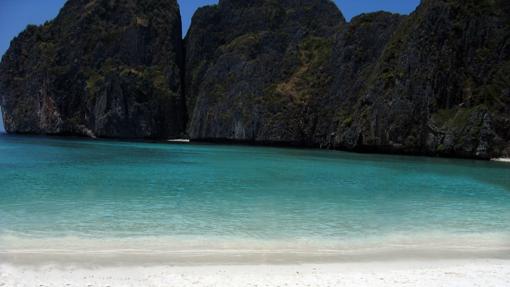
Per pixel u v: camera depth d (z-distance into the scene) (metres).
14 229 14.50
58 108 107.06
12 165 34.50
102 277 10.16
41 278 9.98
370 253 12.80
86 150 55.28
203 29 118.31
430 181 28.97
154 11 119.69
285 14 113.88
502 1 58.94
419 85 59.44
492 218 17.70
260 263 11.63
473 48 58.53
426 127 57.59
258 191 23.30
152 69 113.88
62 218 16.17
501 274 10.87
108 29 117.00
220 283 9.88
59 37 119.44
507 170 37.28
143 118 104.12
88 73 110.75
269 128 84.75
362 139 64.00
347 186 25.94
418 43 61.25
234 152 58.97
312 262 11.84
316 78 86.31
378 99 63.34
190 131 104.50
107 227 15.00
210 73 106.31
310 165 39.44
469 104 55.62
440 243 14.01
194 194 22.05
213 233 14.55
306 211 18.41
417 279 10.38
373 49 78.88
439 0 61.59
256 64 95.75
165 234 14.27
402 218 17.48
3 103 117.00
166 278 10.17
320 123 81.69
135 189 23.34
